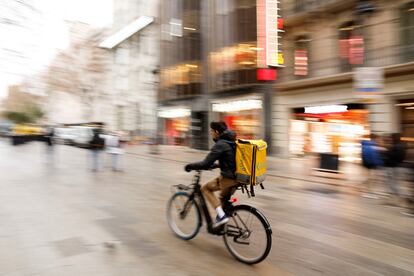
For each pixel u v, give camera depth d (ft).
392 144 25.48
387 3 44.04
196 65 80.64
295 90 56.08
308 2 52.90
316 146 54.03
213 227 13.74
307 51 55.36
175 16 86.84
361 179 33.12
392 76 42.42
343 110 49.14
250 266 12.54
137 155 65.87
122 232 16.21
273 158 57.72
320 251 14.17
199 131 79.87
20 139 92.73
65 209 20.65
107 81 122.01
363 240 15.66
